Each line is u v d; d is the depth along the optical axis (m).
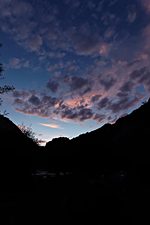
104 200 14.33
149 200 13.68
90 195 15.20
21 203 14.45
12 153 21.55
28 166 22.34
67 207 14.16
